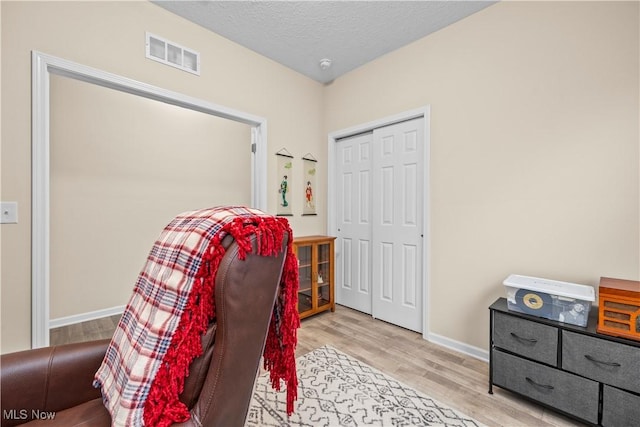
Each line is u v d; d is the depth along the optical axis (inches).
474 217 83.2
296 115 118.2
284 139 113.9
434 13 82.7
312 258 111.9
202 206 142.8
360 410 60.3
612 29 62.4
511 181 76.3
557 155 69.3
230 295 29.0
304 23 87.5
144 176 124.9
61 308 105.0
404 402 62.8
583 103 65.9
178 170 135.0
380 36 93.7
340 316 114.9
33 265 61.6
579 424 56.5
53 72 66.1
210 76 91.0
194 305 29.8
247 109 101.0
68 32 66.2
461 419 57.9
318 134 128.1
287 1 78.0
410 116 98.3
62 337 96.5
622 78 61.3
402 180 103.2
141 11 77.2
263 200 106.7
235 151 155.1
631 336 50.3
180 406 28.2
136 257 122.6
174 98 83.1
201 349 29.1
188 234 34.0
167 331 29.7
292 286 37.8
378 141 110.6
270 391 66.7
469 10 81.6
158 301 32.5
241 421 30.3
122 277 119.0
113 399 30.9
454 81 87.0
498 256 78.8
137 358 30.2
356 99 116.1
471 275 83.9
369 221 117.0
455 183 87.1
